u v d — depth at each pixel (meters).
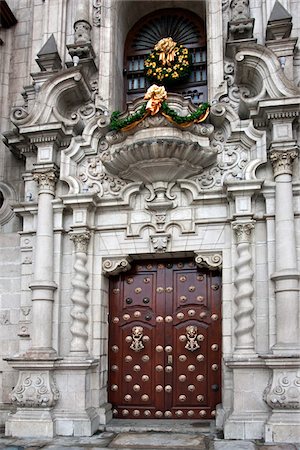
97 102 11.41
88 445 8.83
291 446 8.48
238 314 9.62
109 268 10.69
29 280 10.89
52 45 11.60
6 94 12.53
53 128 10.73
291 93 9.96
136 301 10.94
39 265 10.44
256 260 10.02
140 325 10.83
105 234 10.84
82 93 11.25
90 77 11.69
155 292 10.91
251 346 9.48
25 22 12.96
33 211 11.05
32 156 11.41
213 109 10.58
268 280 9.81
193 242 10.45
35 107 10.94
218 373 10.34
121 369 10.74
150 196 10.73
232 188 10.05
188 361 10.52
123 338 10.86
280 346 9.21
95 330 10.39
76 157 11.09
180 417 10.34
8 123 12.35
